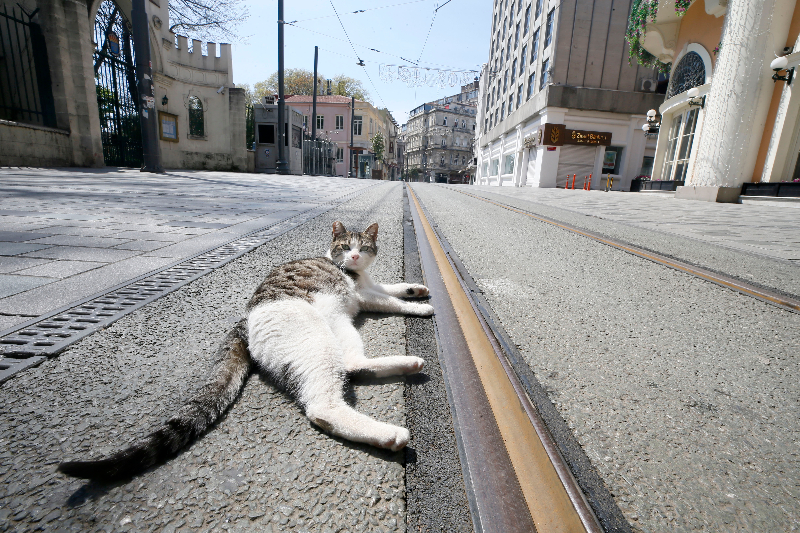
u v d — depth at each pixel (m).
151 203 6.22
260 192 9.50
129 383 1.46
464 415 1.41
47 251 3.12
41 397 1.35
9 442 1.15
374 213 6.41
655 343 2.00
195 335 1.86
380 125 65.44
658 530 0.98
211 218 5.00
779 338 2.09
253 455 1.18
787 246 4.64
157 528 0.94
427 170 87.50
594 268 3.45
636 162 26.86
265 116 27.38
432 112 85.06
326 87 67.56
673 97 16.17
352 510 1.01
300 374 1.48
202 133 23.27
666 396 1.53
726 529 0.98
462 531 0.98
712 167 11.74
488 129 45.03
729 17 11.13
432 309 2.36
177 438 1.16
